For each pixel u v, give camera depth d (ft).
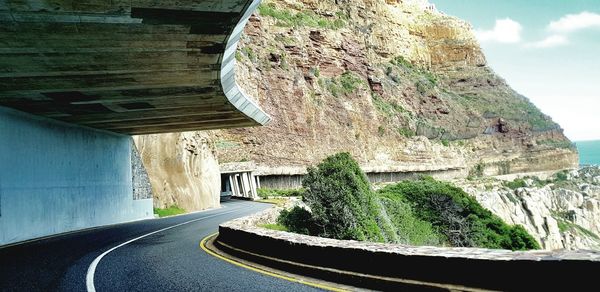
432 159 489.26
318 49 432.25
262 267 35.73
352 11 547.08
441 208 182.39
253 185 264.52
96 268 37.78
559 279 18.81
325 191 114.83
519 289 20.16
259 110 101.45
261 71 347.15
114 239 61.98
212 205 177.27
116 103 75.66
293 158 331.98
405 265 25.05
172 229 76.38
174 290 28.89
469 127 580.30
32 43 47.62
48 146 77.25
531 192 396.57
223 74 66.90
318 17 476.95
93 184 92.43
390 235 125.39
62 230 78.79
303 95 368.68
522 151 613.93
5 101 65.05
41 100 66.85
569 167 643.45
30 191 70.23
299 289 27.40
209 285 30.01
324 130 374.22
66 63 54.24
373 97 483.51
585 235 385.91
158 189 145.59
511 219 353.92
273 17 412.16
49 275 35.06
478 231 176.04
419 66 646.33
